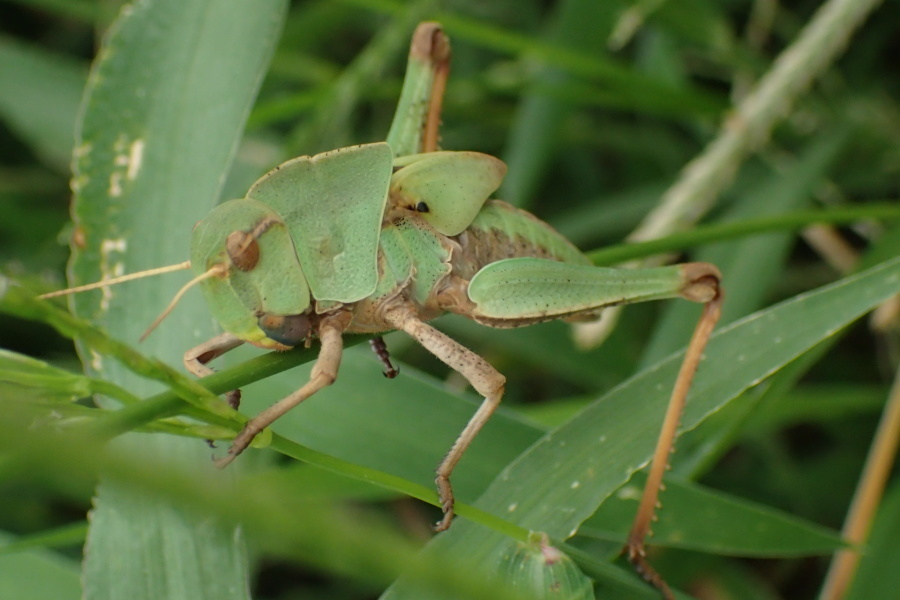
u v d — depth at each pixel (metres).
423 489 0.20
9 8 0.30
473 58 0.29
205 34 0.22
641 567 0.21
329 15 0.27
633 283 0.21
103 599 0.20
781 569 0.25
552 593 0.20
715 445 0.22
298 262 0.21
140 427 0.19
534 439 0.21
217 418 0.20
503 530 0.20
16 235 0.26
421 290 0.21
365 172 0.21
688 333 0.24
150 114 0.21
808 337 0.21
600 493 0.20
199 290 0.21
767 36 0.28
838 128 0.25
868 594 0.22
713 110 0.26
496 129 0.29
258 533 0.13
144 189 0.21
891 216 0.23
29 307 0.18
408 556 0.15
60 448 0.12
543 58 0.25
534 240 0.22
